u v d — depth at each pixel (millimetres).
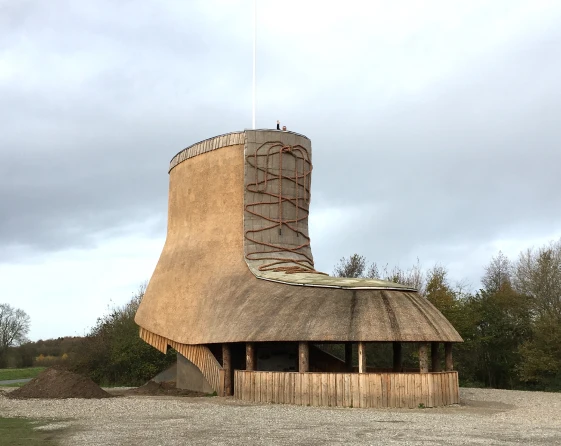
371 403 21281
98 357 47156
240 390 24266
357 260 60812
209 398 24906
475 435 14898
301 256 29938
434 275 54031
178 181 32438
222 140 30344
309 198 31266
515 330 46875
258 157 29641
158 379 34781
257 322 23859
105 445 13570
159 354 45594
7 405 22859
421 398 21484
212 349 28328
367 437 14516
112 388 36938
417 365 43875
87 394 26422
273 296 24891
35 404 23156
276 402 22766
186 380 30250
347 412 19656
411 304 23016
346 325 21891
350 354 28578
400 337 21406
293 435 14820
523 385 44312
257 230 28922
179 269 29938
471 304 49125
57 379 27125
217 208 29891
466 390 32469
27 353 76375
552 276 45281
